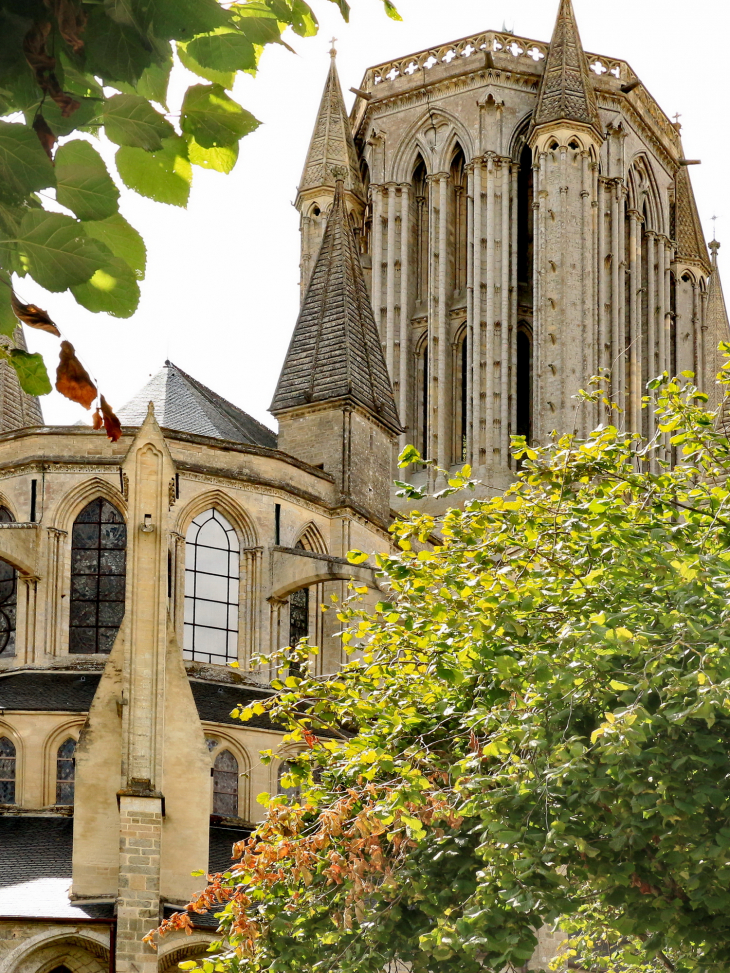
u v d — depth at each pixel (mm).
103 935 58594
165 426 79312
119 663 62906
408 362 126250
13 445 74625
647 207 132875
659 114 136375
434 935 34906
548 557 40031
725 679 33719
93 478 73375
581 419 119938
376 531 83812
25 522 73188
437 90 127188
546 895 34094
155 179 10602
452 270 127000
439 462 122125
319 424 82562
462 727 40812
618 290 124875
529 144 124312
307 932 40812
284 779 43469
